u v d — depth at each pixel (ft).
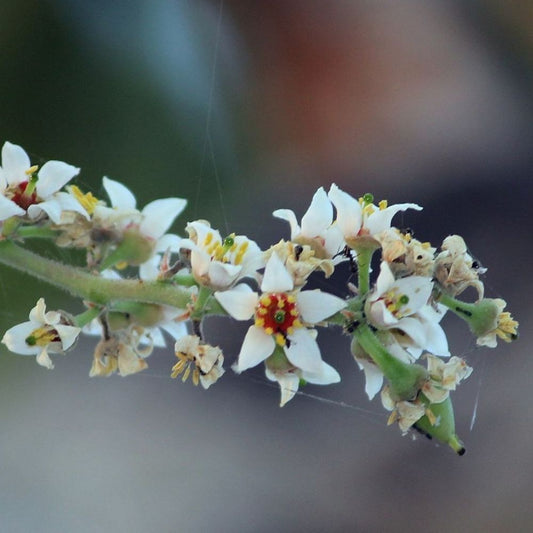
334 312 1.20
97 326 1.24
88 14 1.53
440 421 1.20
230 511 1.48
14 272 1.44
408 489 1.52
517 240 1.69
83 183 1.48
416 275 1.21
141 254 1.24
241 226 1.59
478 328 1.22
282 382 1.21
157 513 1.46
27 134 1.48
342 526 1.48
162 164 1.54
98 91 1.52
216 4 1.65
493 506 1.49
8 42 1.49
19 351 1.21
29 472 1.46
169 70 1.57
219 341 1.58
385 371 1.20
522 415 1.55
